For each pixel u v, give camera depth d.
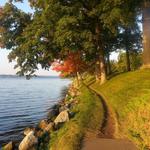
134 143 11.90
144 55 37.34
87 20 35.00
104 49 40.25
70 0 33.75
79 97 31.64
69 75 60.62
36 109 45.28
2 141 23.12
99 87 38.47
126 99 21.08
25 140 14.09
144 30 37.06
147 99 16.42
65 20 30.83
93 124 15.87
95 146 11.70
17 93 81.62
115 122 16.05
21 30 40.28
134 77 32.06
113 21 30.27
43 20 33.19
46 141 14.20
